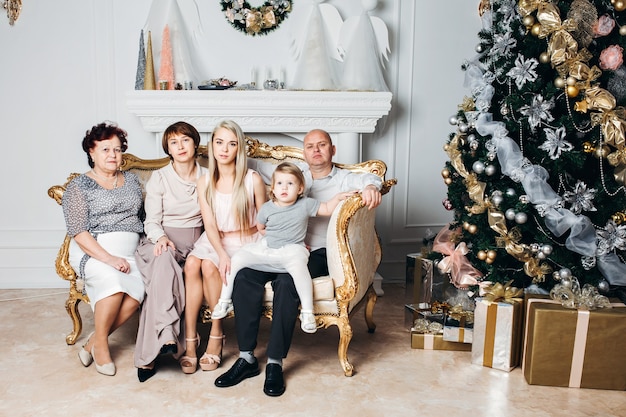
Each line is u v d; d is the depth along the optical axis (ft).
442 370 8.26
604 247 7.76
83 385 7.66
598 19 7.63
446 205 9.39
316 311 7.98
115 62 11.62
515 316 8.19
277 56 11.94
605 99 7.39
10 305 10.85
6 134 11.60
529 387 7.77
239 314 7.80
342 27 11.68
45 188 11.84
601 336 7.56
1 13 11.26
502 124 8.12
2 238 11.84
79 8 11.43
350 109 11.26
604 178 7.95
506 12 8.29
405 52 12.33
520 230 8.17
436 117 12.62
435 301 9.46
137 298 8.05
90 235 8.25
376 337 9.50
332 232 7.95
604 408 7.22
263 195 8.64
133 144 11.84
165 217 8.73
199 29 11.68
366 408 7.13
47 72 11.52
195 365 8.09
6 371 8.04
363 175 8.98
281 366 7.75
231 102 11.02
